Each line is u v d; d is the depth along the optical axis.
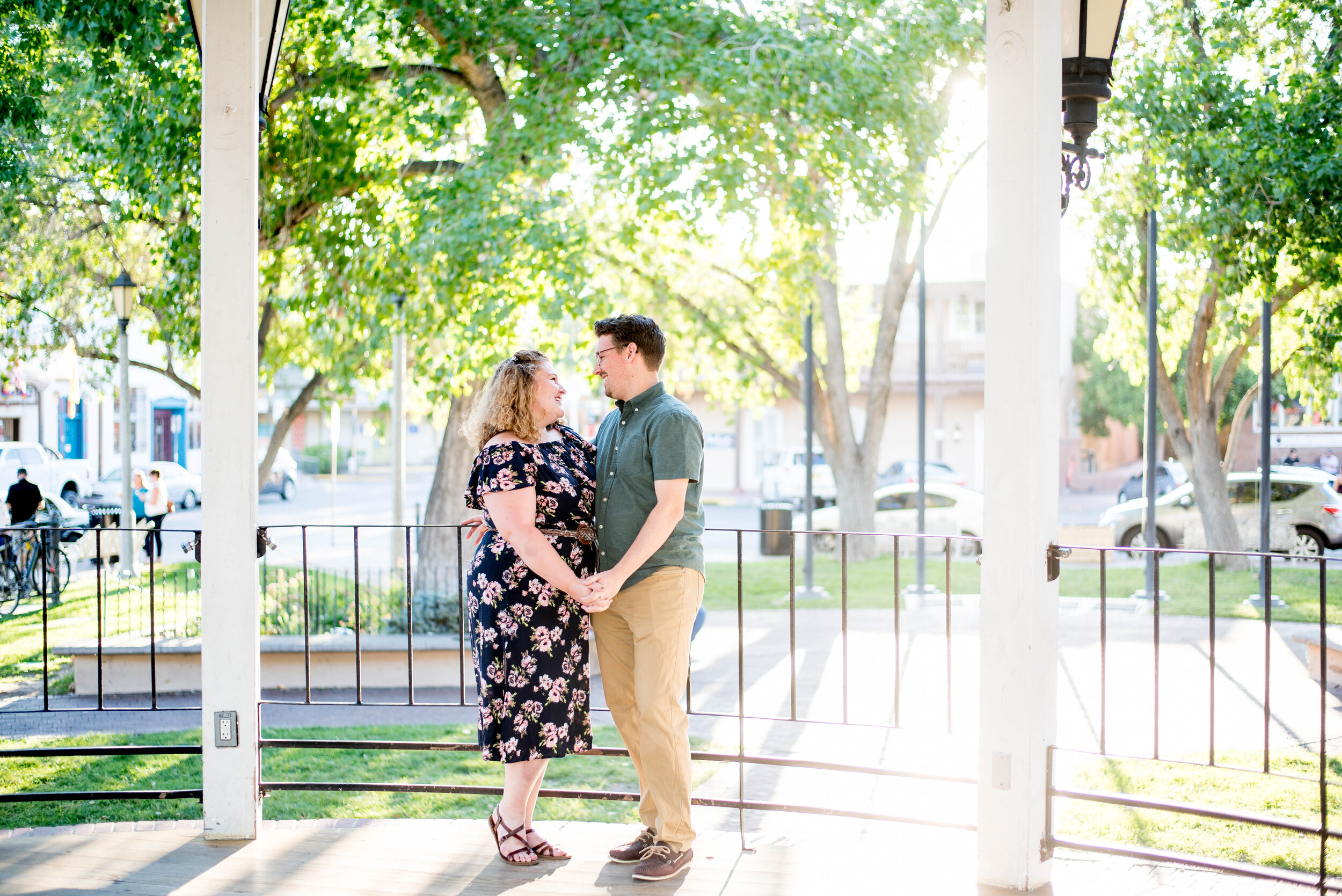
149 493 16.02
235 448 3.66
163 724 6.65
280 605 9.22
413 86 8.99
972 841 4.12
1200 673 8.06
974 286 32.00
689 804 3.45
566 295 8.34
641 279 11.28
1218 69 11.16
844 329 18.44
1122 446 39.06
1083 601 12.02
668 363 15.46
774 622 11.02
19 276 11.64
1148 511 12.12
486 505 3.35
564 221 8.59
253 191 3.60
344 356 10.69
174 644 7.76
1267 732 3.39
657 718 3.35
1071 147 3.77
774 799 5.19
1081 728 6.41
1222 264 11.68
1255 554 3.44
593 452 3.68
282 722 6.69
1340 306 11.78
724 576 15.04
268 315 11.45
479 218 8.16
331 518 23.44
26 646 9.09
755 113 8.62
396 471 12.20
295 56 9.19
